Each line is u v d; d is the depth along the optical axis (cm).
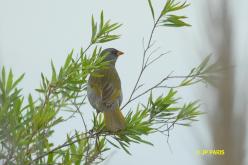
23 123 551
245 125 332
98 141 698
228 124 336
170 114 741
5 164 479
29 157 533
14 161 496
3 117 544
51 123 587
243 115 335
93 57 714
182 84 700
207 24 402
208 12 406
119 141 757
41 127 579
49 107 602
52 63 665
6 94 562
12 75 563
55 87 658
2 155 474
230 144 334
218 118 340
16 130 564
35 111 596
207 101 353
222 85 348
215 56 386
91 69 701
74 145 670
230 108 339
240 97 341
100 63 717
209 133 344
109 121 780
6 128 523
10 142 502
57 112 602
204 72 629
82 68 688
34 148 534
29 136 556
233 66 362
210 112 342
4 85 564
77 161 604
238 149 333
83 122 637
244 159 331
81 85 719
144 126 738
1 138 512
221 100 343
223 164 328
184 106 721
